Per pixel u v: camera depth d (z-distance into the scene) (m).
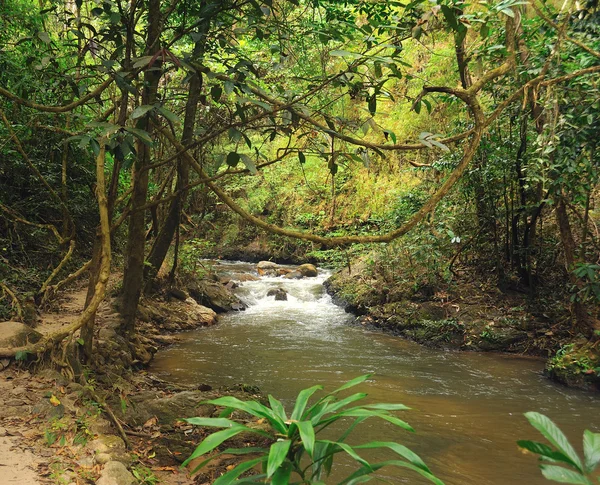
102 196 4.56
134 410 4.80
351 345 8.96
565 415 5.88
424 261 10.33
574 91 5.72
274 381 6.91
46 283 5.89
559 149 6.21
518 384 6.98
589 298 7.42
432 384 6.91
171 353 8.27
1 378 4.61
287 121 3.75
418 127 13.43
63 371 4.85
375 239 3.33
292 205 18.33
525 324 8.79
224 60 4.16
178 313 10.30
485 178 9.39
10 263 8.55
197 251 12.32
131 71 3.73
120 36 4.16
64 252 9.41
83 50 4.11
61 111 3.96
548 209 10.58
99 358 6.09
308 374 7.26
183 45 8.85
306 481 1.89
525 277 9.71
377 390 6.63
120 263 11.64
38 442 3.64
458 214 10.69
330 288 13.33
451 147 10.98
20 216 8.98
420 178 12.84
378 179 15.18
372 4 5.43
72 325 4.82
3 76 5.56
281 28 4.32
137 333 8.55
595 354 7.00
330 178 16.64
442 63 12.04
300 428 1.75
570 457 1.28
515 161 8.97
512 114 8.22
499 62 7.47
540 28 6.11
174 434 4.52
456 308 9.65
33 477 3.16
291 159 17.70
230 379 6.96
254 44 9.35
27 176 9.35
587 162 6.81
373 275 12.04
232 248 19.48
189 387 6.10
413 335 9.34
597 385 6.70
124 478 3.28
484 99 9.84
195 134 4.11
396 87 13.39
